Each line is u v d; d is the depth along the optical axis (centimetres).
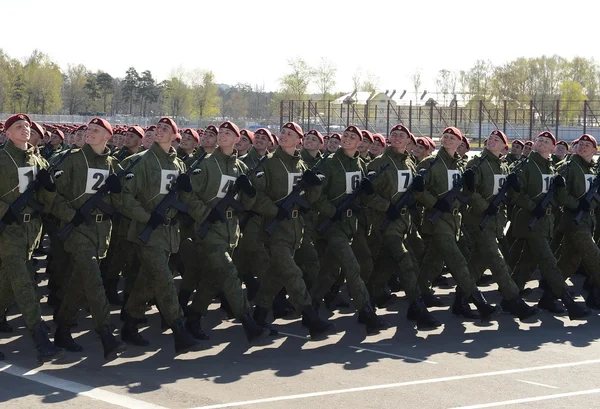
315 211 974
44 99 10025
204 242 852
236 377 743
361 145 1156
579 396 702
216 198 862
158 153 827
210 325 973
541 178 1070
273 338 912
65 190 800
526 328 984
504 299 1059
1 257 769
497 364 807
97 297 785
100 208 807
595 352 865
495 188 1030
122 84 12412
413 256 1066
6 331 909
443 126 5278
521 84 8244
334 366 789
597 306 1114
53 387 697
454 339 919
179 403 659
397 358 826
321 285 970
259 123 5825
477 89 8769
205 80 10319
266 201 888
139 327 948
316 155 1106
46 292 1148
